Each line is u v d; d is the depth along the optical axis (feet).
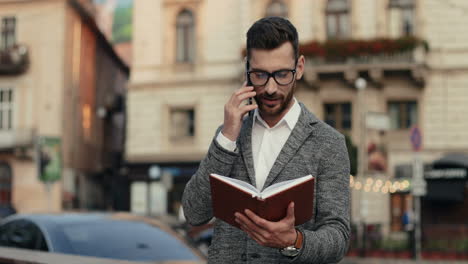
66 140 100.48
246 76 8.69
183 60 91.91
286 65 8.32
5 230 20.88
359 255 63.00
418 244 59.26
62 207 98.27
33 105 99.19
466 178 65.36
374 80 81.10
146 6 93.30
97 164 118.11
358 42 80.94
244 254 8.53
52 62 99.25
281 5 86.12
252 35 8.41
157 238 19.63
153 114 92.12
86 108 112.06
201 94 90.22
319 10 84.43
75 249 18.37
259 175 8.64
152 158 91.56
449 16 81.15
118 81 136.56
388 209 79.46
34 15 100.17
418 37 79.82
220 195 7.63
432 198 66.95
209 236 42.83
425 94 81.51
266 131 8.76
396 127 82.33
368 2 83.20
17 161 99.25
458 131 80.28
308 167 8.46
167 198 90.68
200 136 90.02
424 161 80.69
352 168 71.82
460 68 80.53
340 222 8.27
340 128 83.46
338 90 83.51
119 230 19.65
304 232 7.78
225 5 90.07
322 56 81.87
